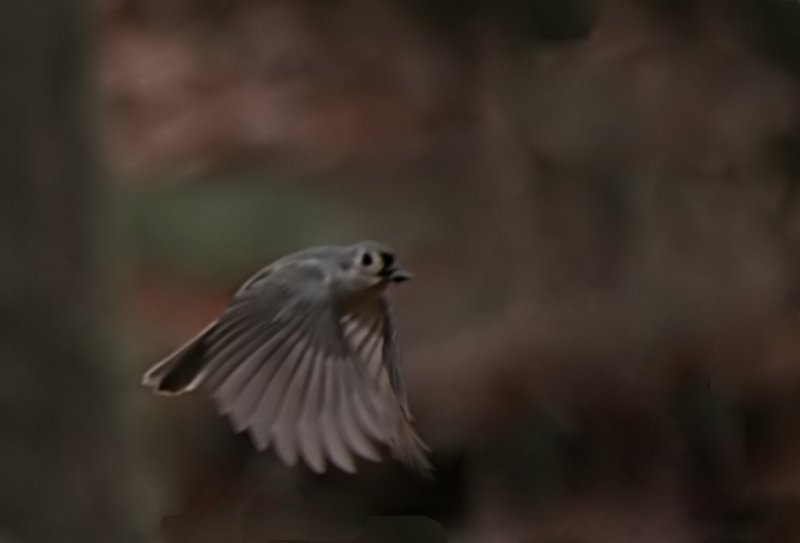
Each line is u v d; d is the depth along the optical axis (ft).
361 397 25.57
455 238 41.22
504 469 38.34
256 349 25.53
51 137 27.20
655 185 41.75
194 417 34.94
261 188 40.19
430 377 38.29
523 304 39.91
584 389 39.40
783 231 41.45
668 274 40.83
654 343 40.11
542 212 41.75
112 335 27.32
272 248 37.70
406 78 45.96
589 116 42.60
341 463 25.49
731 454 39.78
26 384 27.12
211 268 36.73
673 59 42.96
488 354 38.81
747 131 42.04
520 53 45.03
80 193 27.27
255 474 35.17
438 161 42.98
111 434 27.27
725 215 41.45
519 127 43.45
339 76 46.09
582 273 40.81
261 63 46.50
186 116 43.16
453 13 46.24
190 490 34.58
